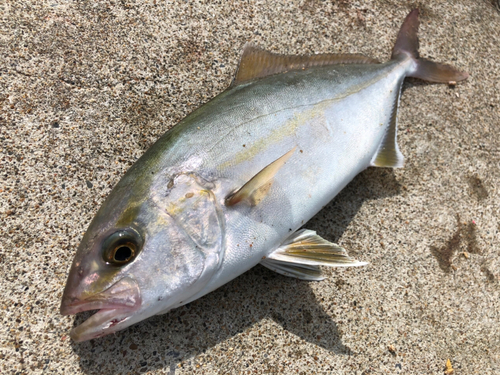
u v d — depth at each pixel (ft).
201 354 0.88
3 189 0.94
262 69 1.02
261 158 0.87
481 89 1.32
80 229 0.95
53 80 1.05
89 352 0.85
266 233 0.85
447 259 1.09
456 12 1.41
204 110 0.90
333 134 0.96
